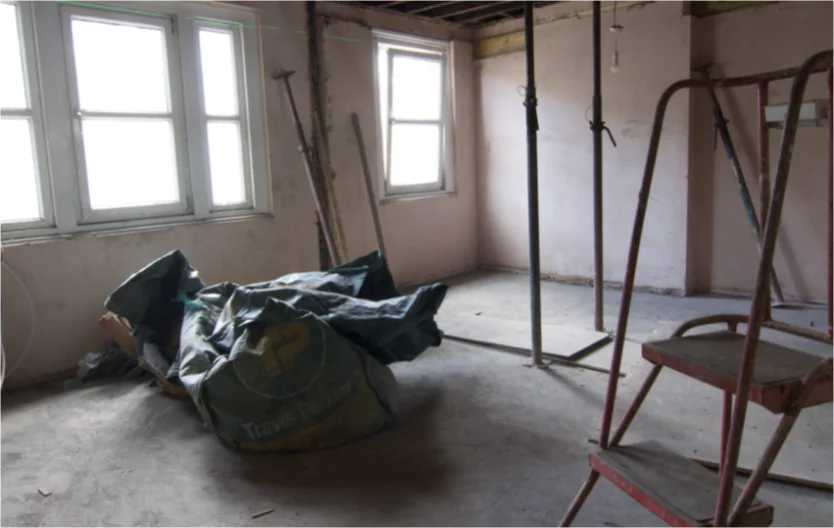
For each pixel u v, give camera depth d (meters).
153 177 3.80
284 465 2.40
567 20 5.20
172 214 3.88
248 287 3.17
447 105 5.83
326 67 4.66
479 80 5.96
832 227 1.58
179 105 3.84
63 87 3.33
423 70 5.60
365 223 5.09
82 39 3.41
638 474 1.43
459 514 2.04
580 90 5.22
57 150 3.33
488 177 6.07
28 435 2.68
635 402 1.56
